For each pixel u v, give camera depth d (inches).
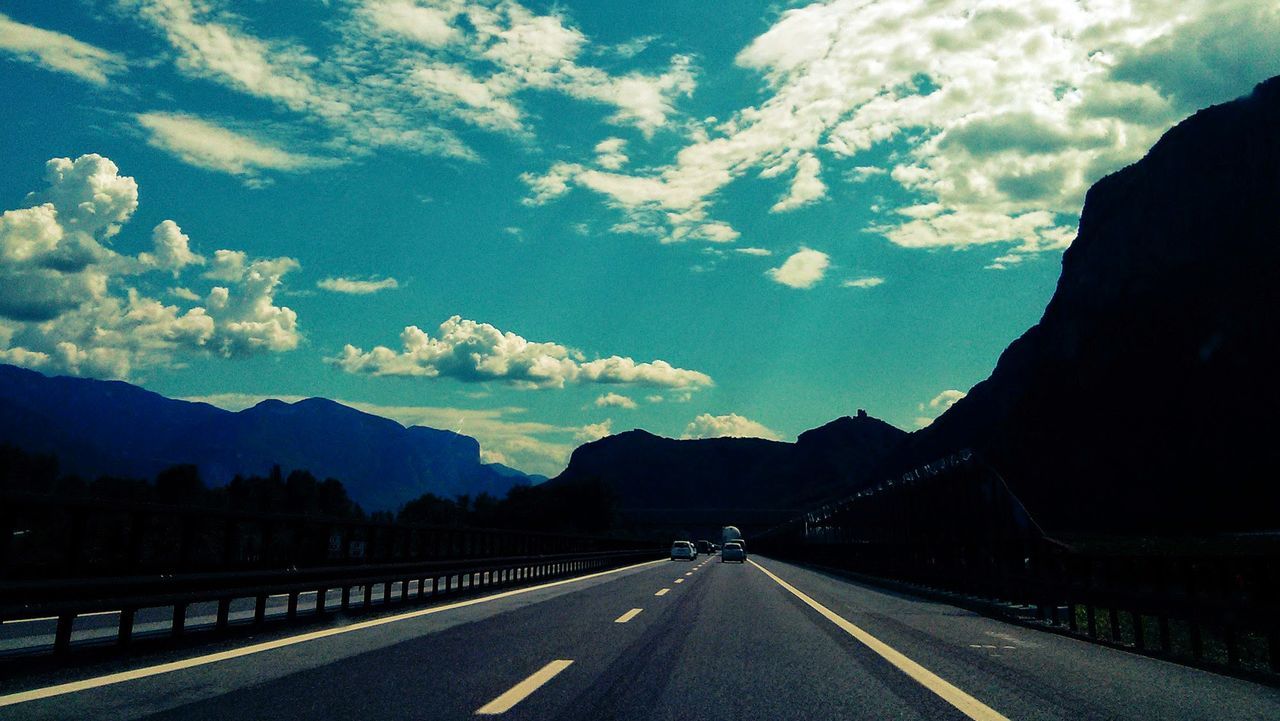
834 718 254.2
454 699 272.5
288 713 249.9
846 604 709.3
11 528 301.0
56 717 242.8
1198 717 266.4
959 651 413.7
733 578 1189.7
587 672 329.1
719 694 288.2
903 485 1074.1
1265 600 423.5
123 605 343.9
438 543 748.0
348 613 539.8
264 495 4911.4
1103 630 586.2
